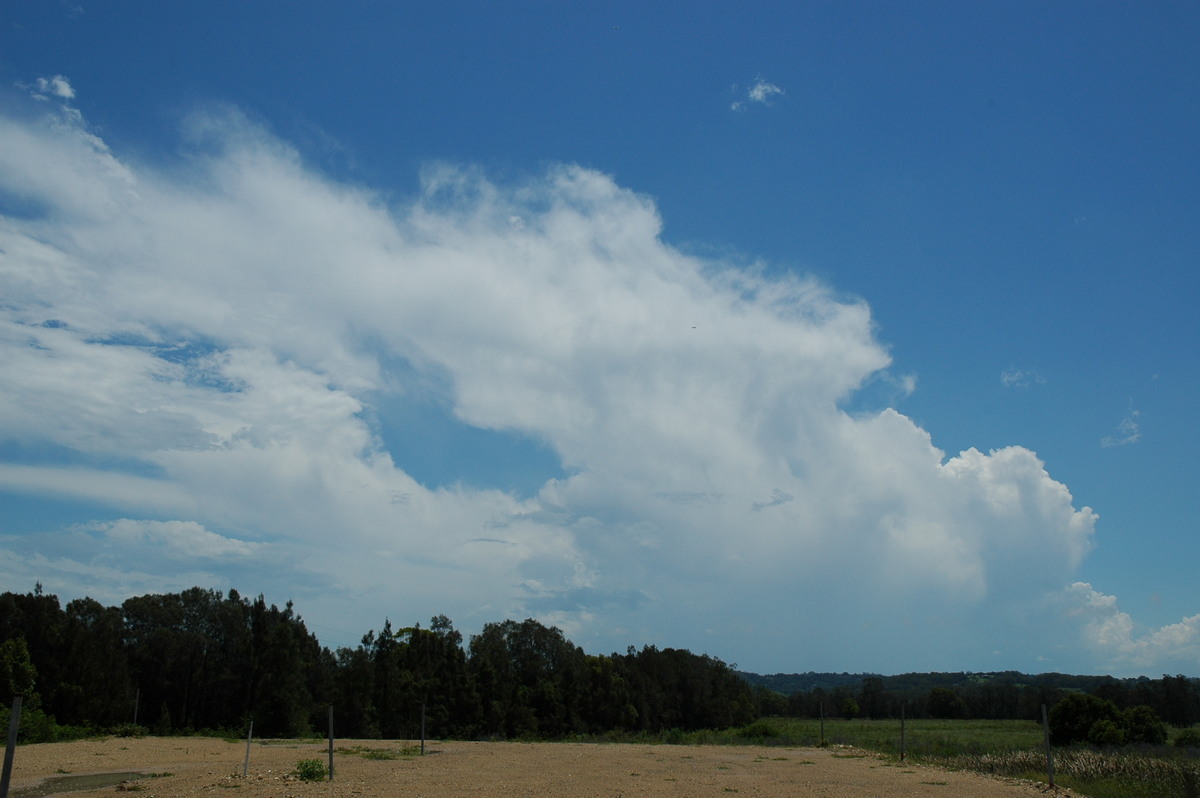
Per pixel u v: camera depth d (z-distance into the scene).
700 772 30.34
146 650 71.19
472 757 36.62
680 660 100.12
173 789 21.69
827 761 37.66
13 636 59.53
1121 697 76.06
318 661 83.19
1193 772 25.36
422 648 79.00
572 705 82.75
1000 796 23.62
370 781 23.98
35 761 31.61
